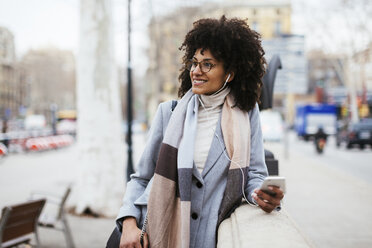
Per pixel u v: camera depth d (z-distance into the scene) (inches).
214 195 67.6
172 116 70.8
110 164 277.9
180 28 890.1
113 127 281.0
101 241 222.5
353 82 1360.7
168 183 67.2
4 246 160.4
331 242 208.5
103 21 272.8
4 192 383.2
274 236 52.3
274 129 978.7
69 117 1920.5
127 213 69.4
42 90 3189.0
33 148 869.2
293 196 337.1
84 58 275.9
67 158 768.3
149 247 66.2
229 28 69.9
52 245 215.8
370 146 1007.6
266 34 1927.9
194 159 68.2
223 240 58.0
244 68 70.6
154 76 1334.9
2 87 2979.8
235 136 67.8
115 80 282.7
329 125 1320.1
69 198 341.7
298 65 561.3
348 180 426.3
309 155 783.7
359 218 259.8
